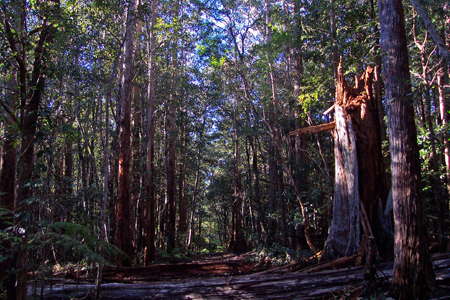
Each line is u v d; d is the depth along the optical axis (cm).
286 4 1686
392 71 694
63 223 569
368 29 1269
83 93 1099
